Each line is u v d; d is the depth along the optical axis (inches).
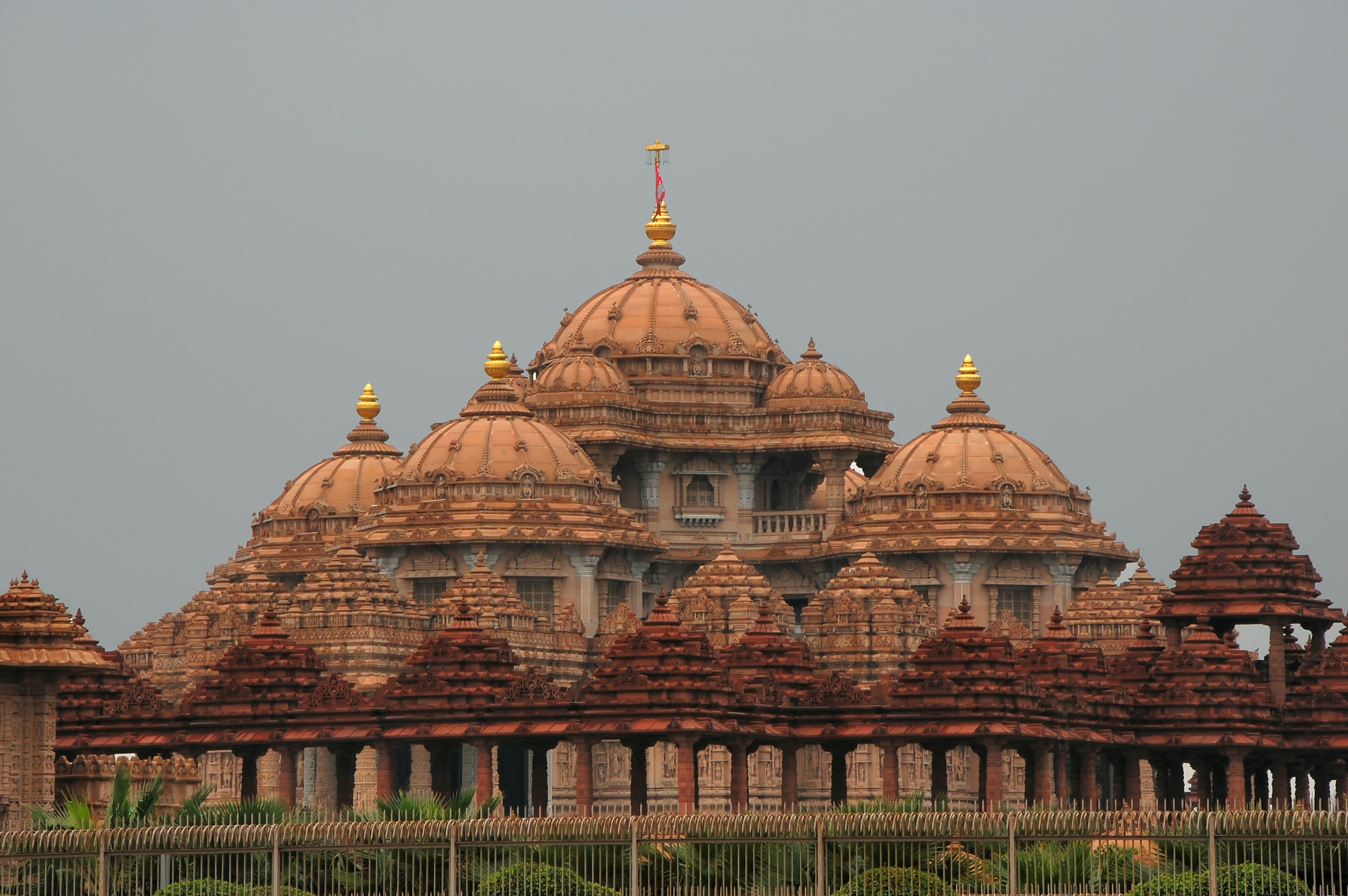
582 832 7780.5
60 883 7647.6
